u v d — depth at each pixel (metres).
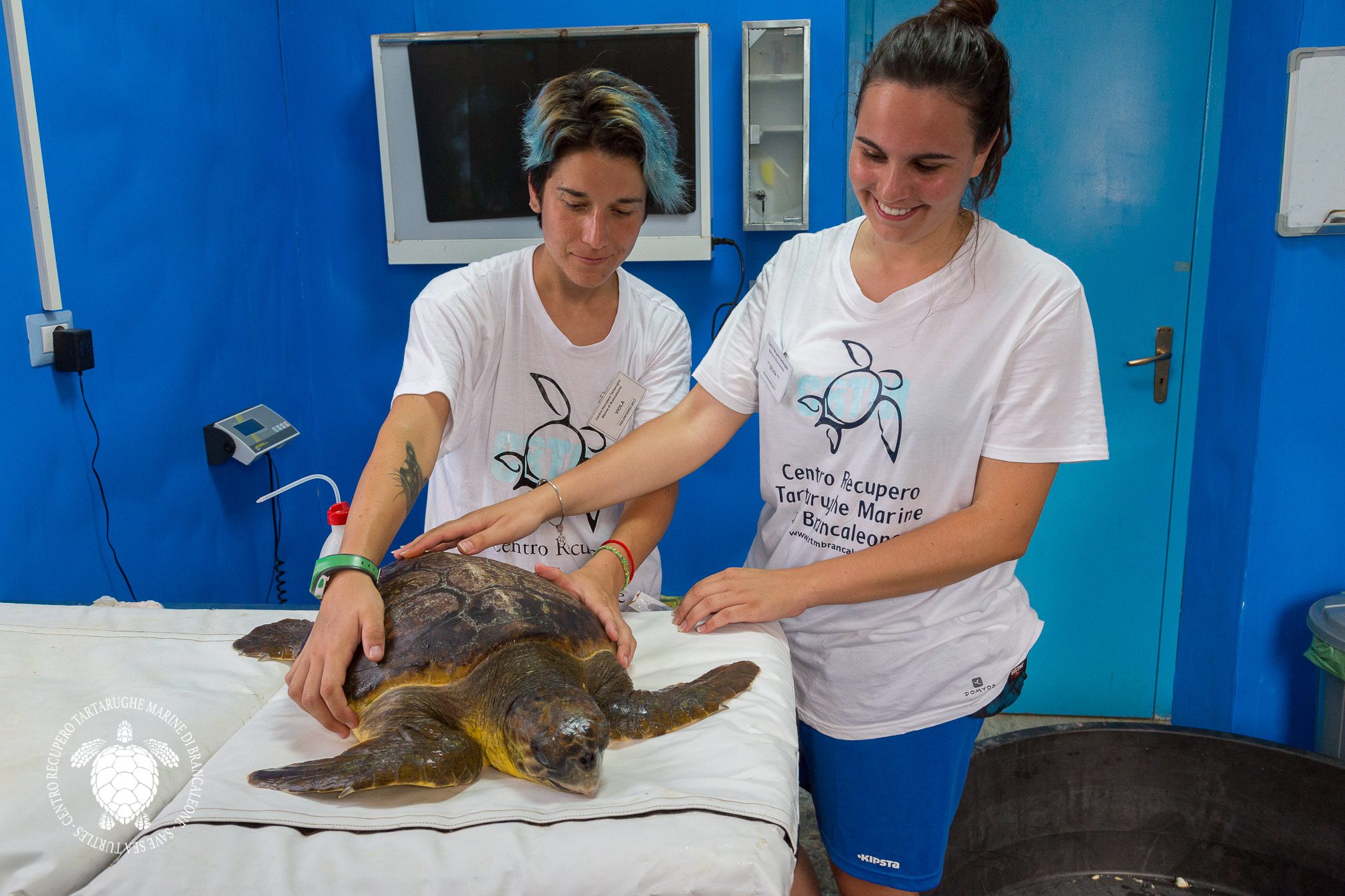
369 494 1.08
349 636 0.96
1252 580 2.28
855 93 2.42
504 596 1.02
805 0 2.42
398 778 0.82
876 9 2.51
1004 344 1.08
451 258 2.56
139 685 1.05
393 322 2.70
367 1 2.52
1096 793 2.01
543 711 0.85
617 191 1.13
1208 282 2.51
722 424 1.30
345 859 0.76
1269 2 2.19
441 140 2.47
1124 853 2.04
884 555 1.10
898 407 1.12
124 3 1.89
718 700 0.99
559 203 1.15
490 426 1.37
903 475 1.14
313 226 2.66
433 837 0.79
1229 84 2.39
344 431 2.78
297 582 2.67
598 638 1.06
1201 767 1.98
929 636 1.18
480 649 0.95
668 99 2.39
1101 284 2.58
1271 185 2.16
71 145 1.74
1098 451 1.08
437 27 2.52
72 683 1.06
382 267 2.67
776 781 0.86
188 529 2.12
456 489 1.41
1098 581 2.71
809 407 1.17
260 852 0.76
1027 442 1.08
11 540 1.58
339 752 0.92
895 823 1.26
